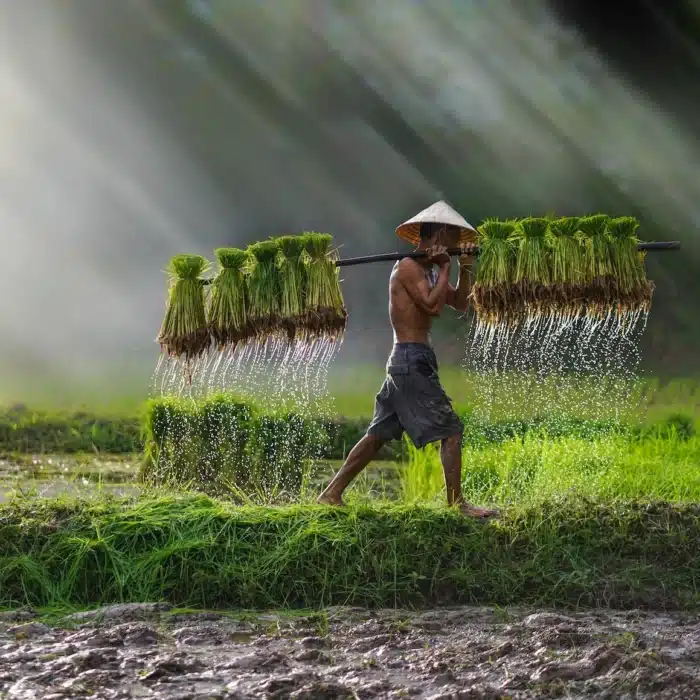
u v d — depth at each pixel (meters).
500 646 8.02
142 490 12.90
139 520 10.23
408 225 11.17
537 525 10.20
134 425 23.17
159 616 9.12
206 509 10.38
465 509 10.55
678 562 10.08
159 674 7.32
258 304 11.18
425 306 10.55
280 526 10.11
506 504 11.57
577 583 9.77
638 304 10.92
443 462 10.63
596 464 13.78
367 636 8.52
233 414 15.40
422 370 10.58
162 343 11.42
